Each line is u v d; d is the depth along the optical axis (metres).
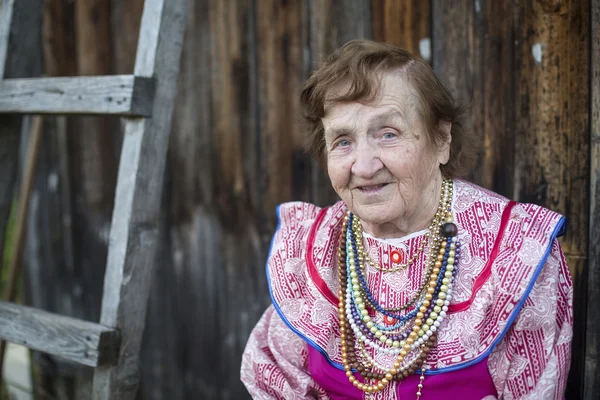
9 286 2.13
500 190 1.42
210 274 2.02
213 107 1.93
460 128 1.10
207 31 1.91
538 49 1.33
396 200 1.01
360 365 1.09
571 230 1.32
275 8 1.76
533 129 1.36
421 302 1.06
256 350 1.22
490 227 1.06
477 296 1.02
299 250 1.20
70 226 2.38
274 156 1.82
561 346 1.02
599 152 1.22
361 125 0.99
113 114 1.42
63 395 2.50
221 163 1.94
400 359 1.04
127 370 1.47
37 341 1.54
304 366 1.22
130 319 1.46
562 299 1.05
